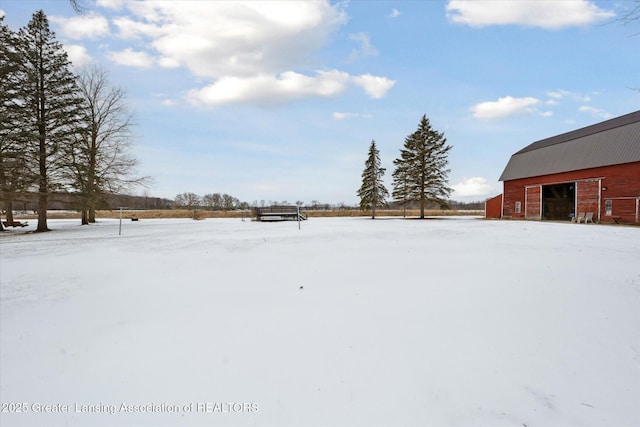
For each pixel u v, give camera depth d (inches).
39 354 147.3
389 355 135.4
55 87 845.2
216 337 155.9
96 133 994.1
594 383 115.2
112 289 237.8
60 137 826.8
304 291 223.1
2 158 744.3
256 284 243.0
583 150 1041.5
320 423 99.5
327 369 127.0
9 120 757.9
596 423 97.1
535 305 184.7
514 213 1310.3
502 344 141.9
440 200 1391.5
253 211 1385.3
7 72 764.0
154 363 135.7
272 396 112.6
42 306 206.1
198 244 443.2
